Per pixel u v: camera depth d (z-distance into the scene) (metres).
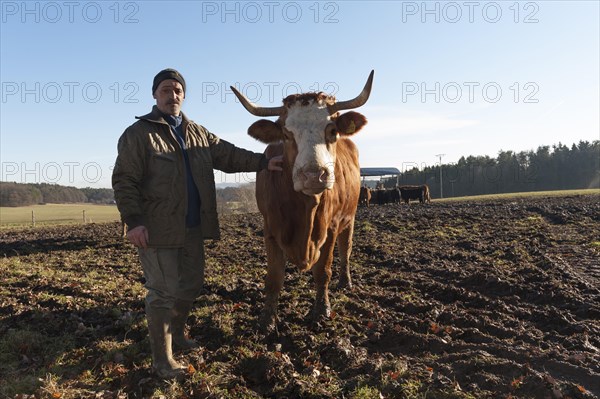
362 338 4.85
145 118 3.90
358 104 4.54
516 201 27.86
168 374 3.84
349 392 3.61
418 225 14.27
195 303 6.02
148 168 3.85
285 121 4.47
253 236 13.78
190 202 4.12
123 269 8.85
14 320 5.45
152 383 3.78
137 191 3.82
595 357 4.03
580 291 6.01
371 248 10.19
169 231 3.87
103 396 3.62
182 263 4.26
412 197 35.22
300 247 4.85
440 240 11.39
